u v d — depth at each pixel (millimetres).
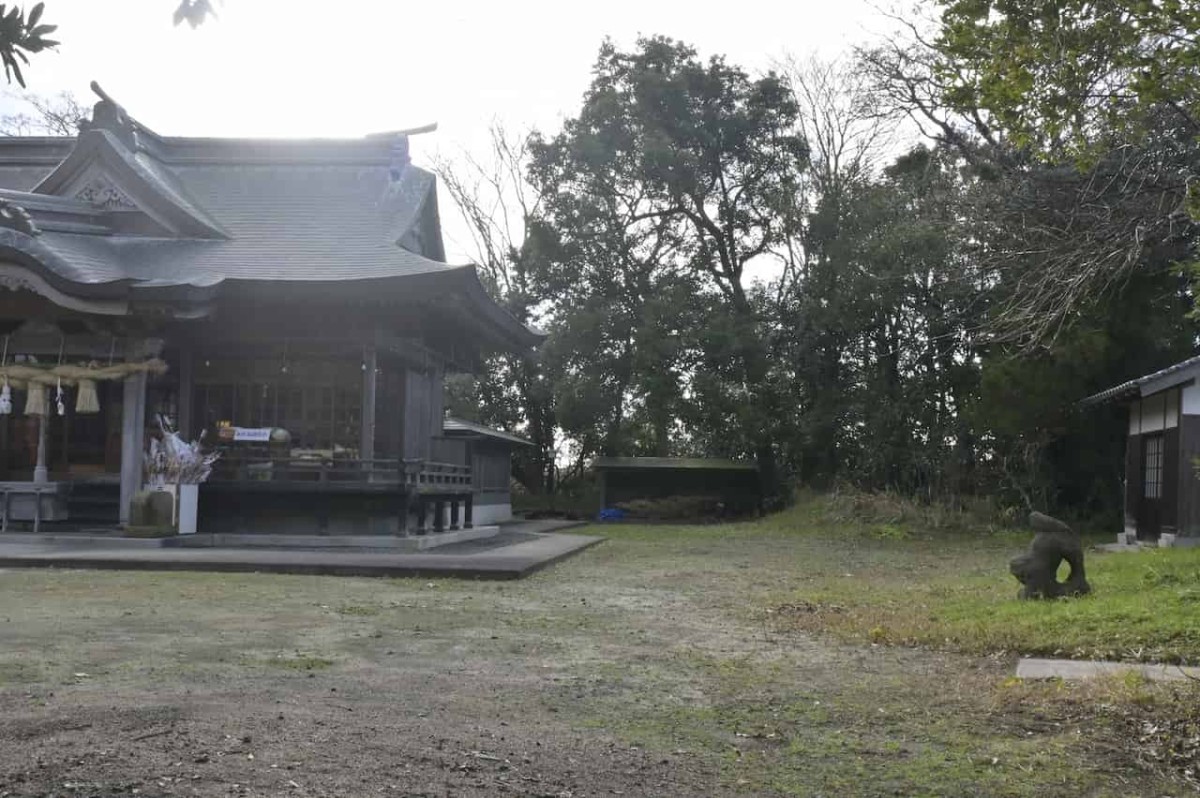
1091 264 11789
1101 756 5527
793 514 30812
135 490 17812
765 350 35531
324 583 12844
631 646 8797
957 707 6590
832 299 32719
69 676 6688
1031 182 16234
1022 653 8500
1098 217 12734
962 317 27312
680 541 24062
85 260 18094
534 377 39844
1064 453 27688
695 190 37312
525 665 7758
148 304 17062
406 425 19594
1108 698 6594
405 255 19344
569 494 42031
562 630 9586
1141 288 24078
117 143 20312
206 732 5277
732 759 5379
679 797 4762
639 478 36719
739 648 8812
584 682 7195
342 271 18484
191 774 4605
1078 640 8609
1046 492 27281
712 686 7176
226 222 20797
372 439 18234
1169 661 7953
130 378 17797
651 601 12117
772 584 14398
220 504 18359
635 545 22453
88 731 5234
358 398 18656
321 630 9039
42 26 2801
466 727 5750
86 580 12555
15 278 16969
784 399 35281
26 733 5176
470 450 28719
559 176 37531
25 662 7133
